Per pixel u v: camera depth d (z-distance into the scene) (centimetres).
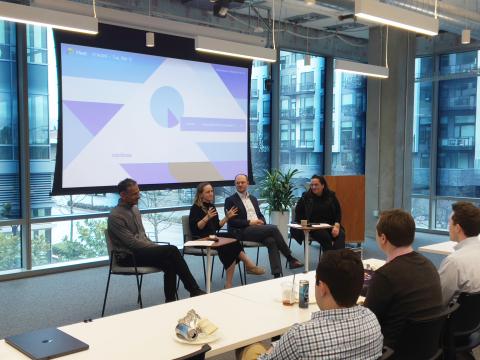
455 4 630
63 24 392
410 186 845
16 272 546
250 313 230
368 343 157
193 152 643
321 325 155
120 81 577
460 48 812
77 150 549
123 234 429
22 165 549
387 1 515
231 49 492
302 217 577
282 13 712
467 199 828
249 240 532
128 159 588
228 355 332
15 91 547
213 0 598
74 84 545
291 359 154
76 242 600
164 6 630
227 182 679
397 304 204
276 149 784
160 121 611
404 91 815
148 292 501
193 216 503
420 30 394
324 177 624
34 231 565
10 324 407
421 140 880
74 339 193
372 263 323
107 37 563
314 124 848
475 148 816
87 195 602
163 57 609
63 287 517
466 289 250
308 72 831
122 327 211
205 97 651
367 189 841
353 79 892
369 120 834
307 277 296
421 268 209
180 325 197
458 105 834
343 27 802
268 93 779
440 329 208
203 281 544
